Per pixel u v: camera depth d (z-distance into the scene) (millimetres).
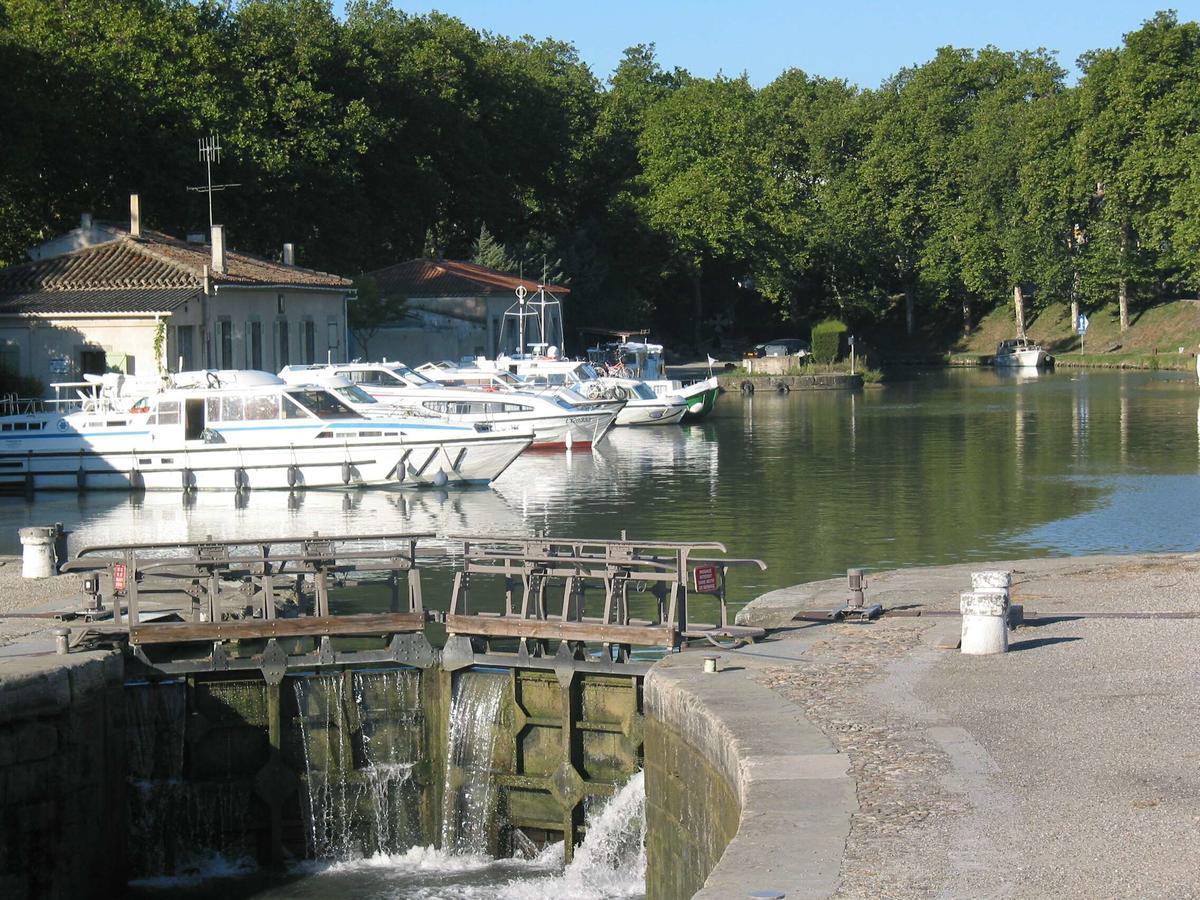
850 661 15742
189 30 74438
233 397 44625
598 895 17031
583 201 113750
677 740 14781
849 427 64688
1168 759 11859
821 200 124312
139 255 56938
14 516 39875
